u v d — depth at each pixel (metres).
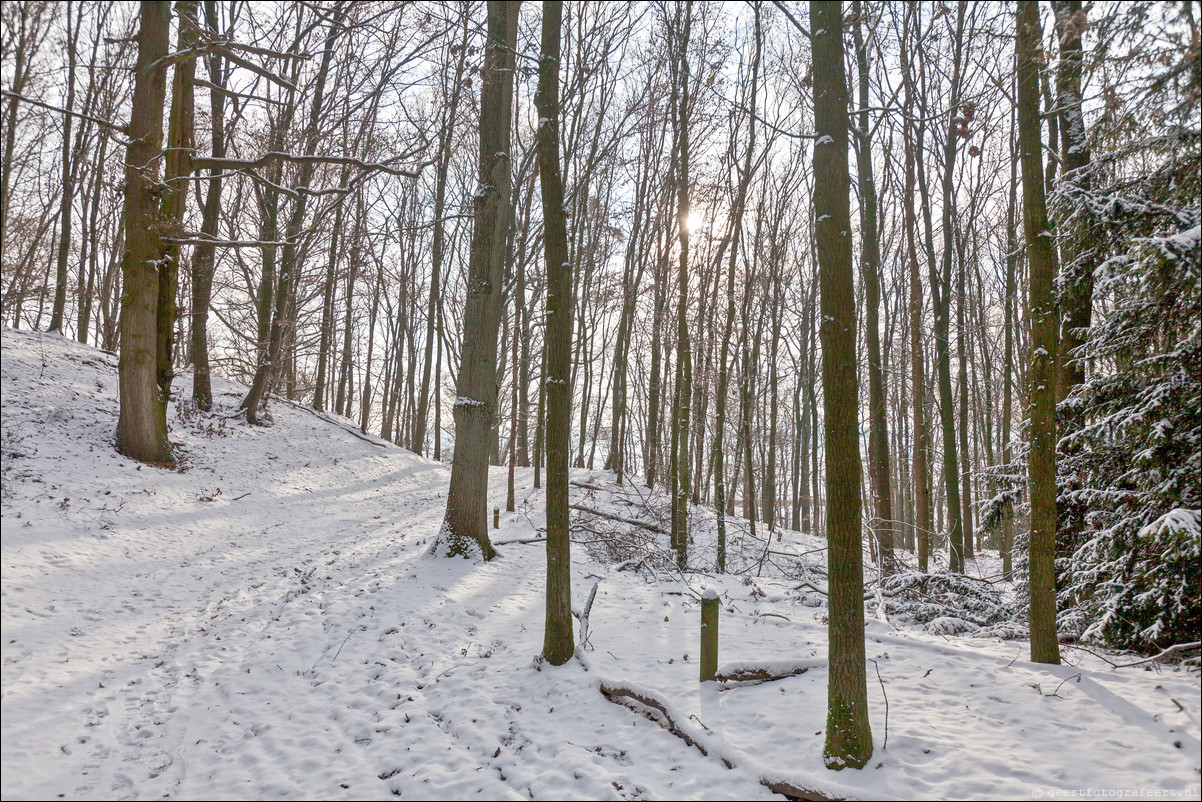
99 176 19.98
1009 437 15.45
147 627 7.62
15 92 9.93
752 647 7.02
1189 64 5.25
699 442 18.42
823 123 4.69
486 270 10.63
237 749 5.29
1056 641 5.92
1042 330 5.92
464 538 10.44
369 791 4.73
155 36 12.04
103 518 10.02
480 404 10.65
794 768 4.60
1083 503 7.06
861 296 12.47
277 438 19.91
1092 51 5.80
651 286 23.27
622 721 5.52
